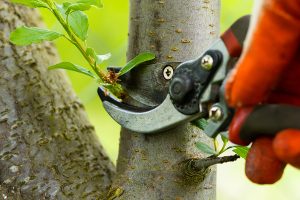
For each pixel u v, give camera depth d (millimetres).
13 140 2434
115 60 2732
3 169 2422
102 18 2805
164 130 2348
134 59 2354
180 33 2377
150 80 2365
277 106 2225
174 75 2312
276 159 2240
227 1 2746
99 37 2814
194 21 2379
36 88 2467
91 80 2803
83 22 2371
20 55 2484
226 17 2746
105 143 3092
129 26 2396
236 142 2246
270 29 2184
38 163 2424
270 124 2225
